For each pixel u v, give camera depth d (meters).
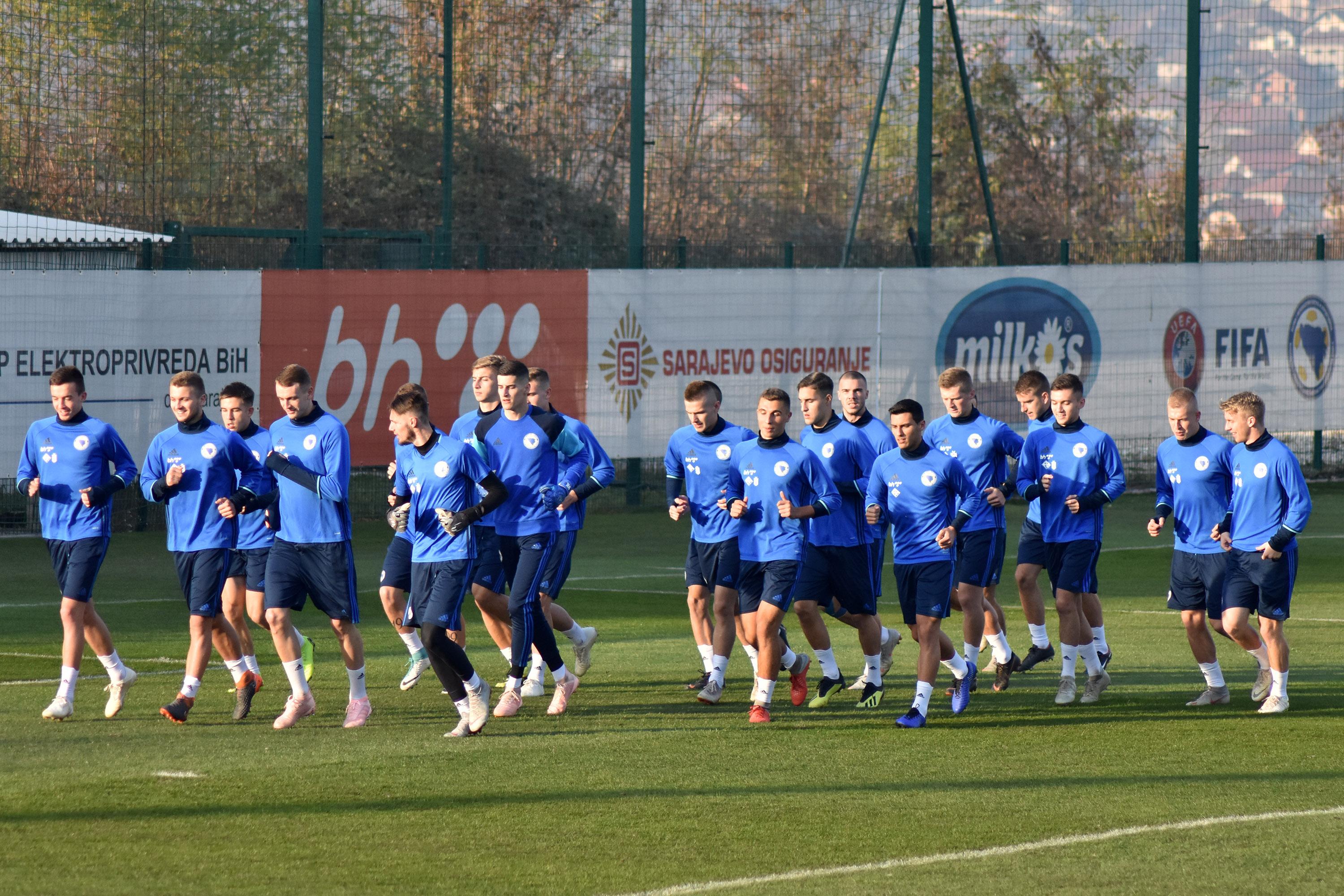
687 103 45.81
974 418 20.33
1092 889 10.70
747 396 39.06
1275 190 53.00
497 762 14.69
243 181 44.38
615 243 46.72
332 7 45.44
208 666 20.48
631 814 12.70
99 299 33.25
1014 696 19.16
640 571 30.97
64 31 41.66
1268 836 12.09
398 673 20.30
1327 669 20.72
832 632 24.39
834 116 45.69
